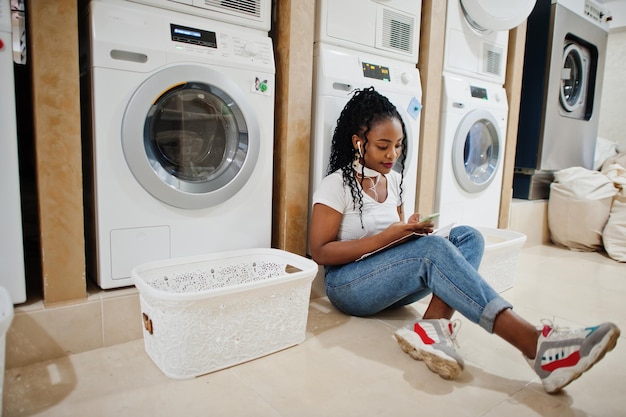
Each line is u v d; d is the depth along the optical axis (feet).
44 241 4.08
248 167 5.11
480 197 8.23
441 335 4.04
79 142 4.15
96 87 4.11
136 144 4.32
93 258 4.71
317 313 5.46
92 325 4.34
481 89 7.97
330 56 5.83
